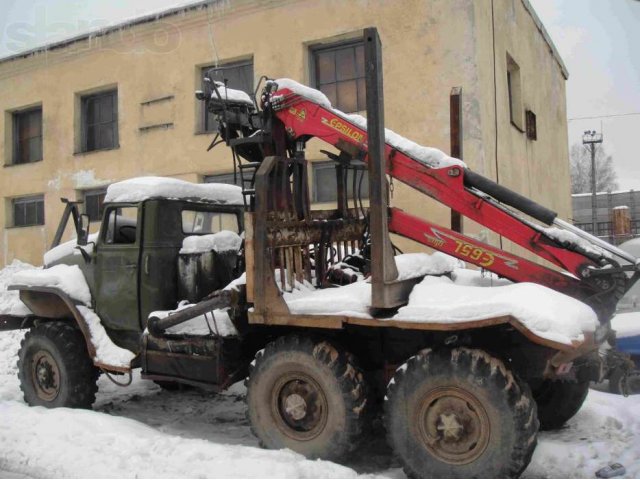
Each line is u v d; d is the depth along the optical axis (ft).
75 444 14.60
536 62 44.50
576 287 14.08
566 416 15.87
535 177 42.83
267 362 14.37
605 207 99.76
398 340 14.48
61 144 46.06
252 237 14.24
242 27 38.19
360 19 34.27
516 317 11.55
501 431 11.69
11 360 28.19
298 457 13.42
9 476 13.38
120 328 17.84
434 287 13.55
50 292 18.81
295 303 13.84
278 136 16.60
